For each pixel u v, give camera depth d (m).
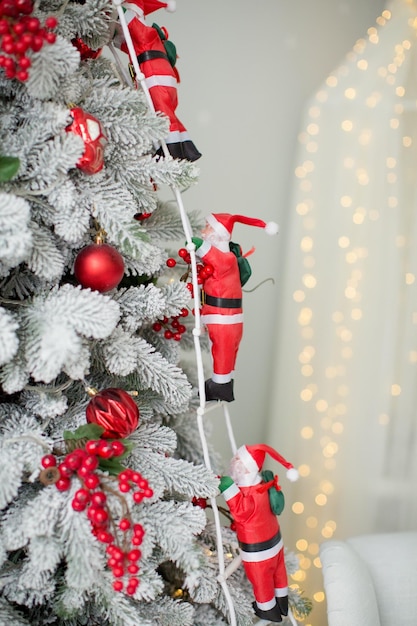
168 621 0.92
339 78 1.55
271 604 1.01
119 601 0.85
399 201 1.51
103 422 0.84
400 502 1.57
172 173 0.91
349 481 1.58
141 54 0.94
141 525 0.81
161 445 0.95
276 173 1.69
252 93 1.63
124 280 1.00
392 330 1.52
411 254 1.51
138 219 1.02
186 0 1.54
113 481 0.81
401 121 1.51
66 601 0.84
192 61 1.57
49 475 0.80
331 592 1.13
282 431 1.63
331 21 1.68
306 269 1.58
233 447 1.05
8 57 0.74
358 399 1.55
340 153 1.53
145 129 0.88
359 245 1.53
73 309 0.79
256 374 1.77
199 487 0.92
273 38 1.64
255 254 1.71
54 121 0.80
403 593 1.21
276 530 1.01
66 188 0.81
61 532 0.79
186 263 1.00
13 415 0.86
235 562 1.01
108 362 0.87
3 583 0.83
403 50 1.49
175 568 1.07
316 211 1.57
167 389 0.93
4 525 0.80
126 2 0.94
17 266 0.86
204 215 1.63
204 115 1.60
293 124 1.68
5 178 0.75
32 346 0.78
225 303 0.97
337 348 1.56
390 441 1.56
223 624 1.02
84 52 0.94
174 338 1.04
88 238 0.89
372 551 1.26
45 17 0.82
